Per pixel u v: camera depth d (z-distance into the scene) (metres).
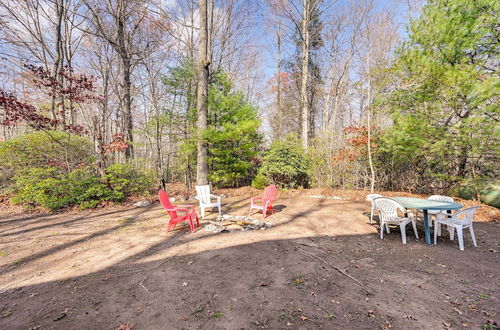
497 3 5.08
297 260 3.31
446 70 6.14
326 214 6.15
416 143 7.27
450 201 4.57
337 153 9.84
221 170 9.70
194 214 5.07
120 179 7.80
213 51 13.27
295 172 9.51
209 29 11.11
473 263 3.20
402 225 4.00
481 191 6.84
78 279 2.85
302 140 13.43
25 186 7.36
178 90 9.82
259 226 4.96
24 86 14.28
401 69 7.25
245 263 3.22
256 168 11.78
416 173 9.11
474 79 5.61
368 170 9.87
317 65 18.16
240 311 2.19
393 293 2.47
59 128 9.83
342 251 3.65
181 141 9.89
